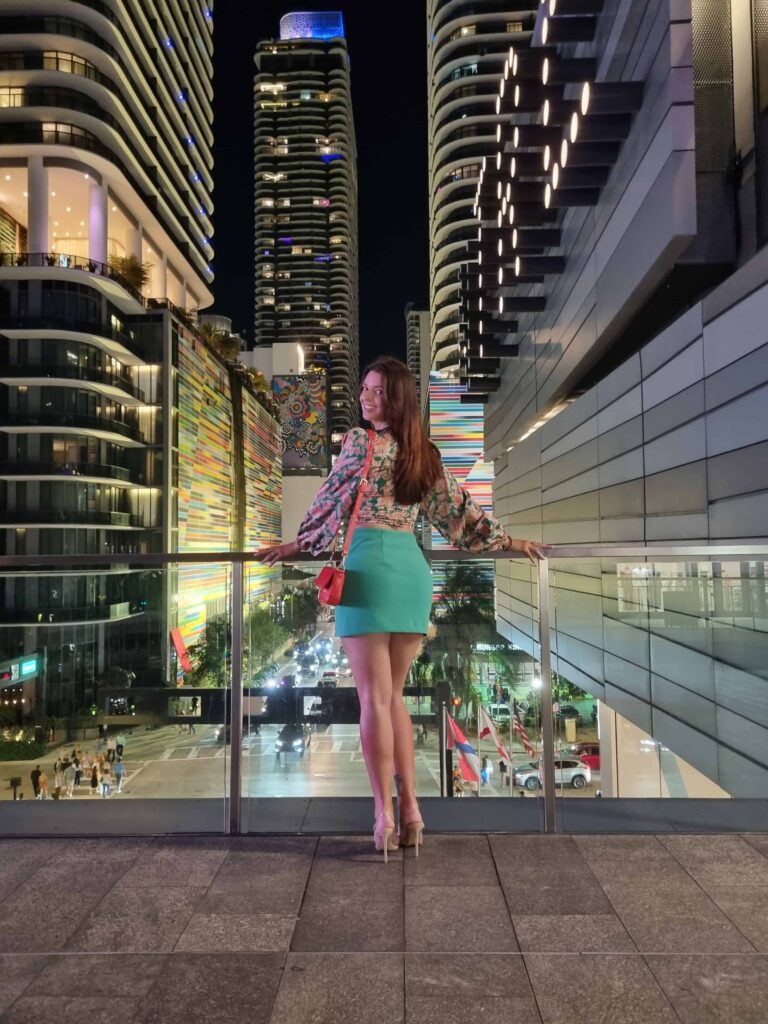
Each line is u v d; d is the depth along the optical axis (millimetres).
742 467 8242
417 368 149000
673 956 1827
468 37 67562
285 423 120812
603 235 12312
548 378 17672
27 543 39469
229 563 2902
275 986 1701
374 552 2451
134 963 1811
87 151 43031
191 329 51188
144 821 2828
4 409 39531
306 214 139125
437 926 1993
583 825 2791
